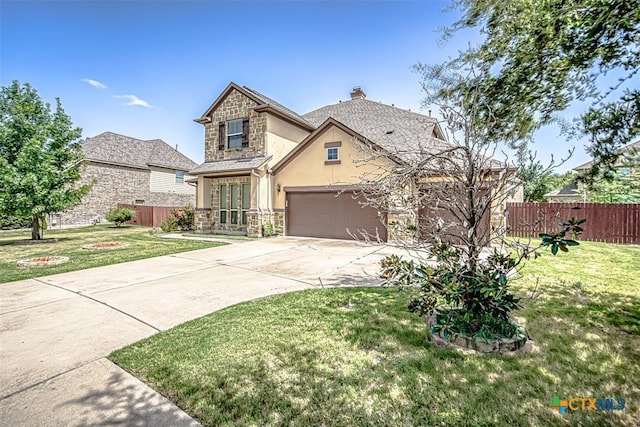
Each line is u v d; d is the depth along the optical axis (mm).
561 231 3355
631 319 4492
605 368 3254
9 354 3803
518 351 3602
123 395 2967
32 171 13484
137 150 30078
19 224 20906
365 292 6074
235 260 9758
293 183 15641
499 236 4129
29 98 14258
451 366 3336
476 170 3961
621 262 8656
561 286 6207
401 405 2758
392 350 3717
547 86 4305
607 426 2473
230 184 17531
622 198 13977
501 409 2676
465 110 4527
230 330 4387
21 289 6641
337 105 22891
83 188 15164
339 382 3111
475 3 4586
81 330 4516
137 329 4539
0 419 2635
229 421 2611
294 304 5449
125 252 11328
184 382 3160
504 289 3705
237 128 17188
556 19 3676
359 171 13719
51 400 2898
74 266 8914
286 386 3068
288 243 13445
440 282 3863
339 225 14461
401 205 4590
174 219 19297
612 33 3488
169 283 7074
